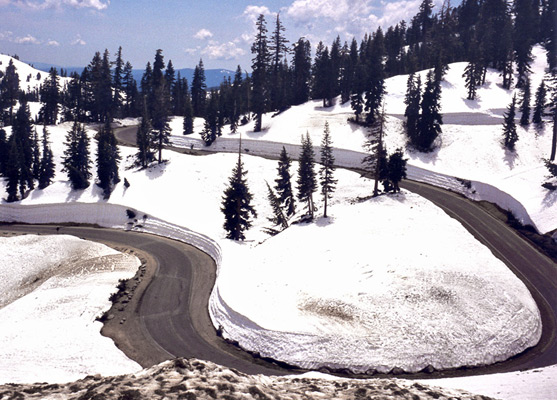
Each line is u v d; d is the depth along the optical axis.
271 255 41.19
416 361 25.28
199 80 124.88
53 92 109.88
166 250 50.97
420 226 44.00
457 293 30.67
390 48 136.62
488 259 38.19
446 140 75.44
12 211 70.06
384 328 27.33
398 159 53.66
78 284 40.19
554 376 18.97
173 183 70.31
